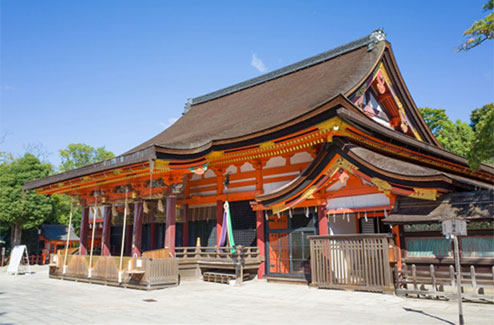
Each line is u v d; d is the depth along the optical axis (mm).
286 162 17938
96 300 12648
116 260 16828
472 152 11703
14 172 35188
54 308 11055
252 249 18406
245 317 9562
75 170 20422
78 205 24891
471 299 10906
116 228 28203
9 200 33344
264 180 18547
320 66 24219
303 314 9828
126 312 10367
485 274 10477
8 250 35844
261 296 13227
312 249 14438
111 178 20562
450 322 8398
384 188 13508
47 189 24234
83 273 18578
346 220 17922
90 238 30938
